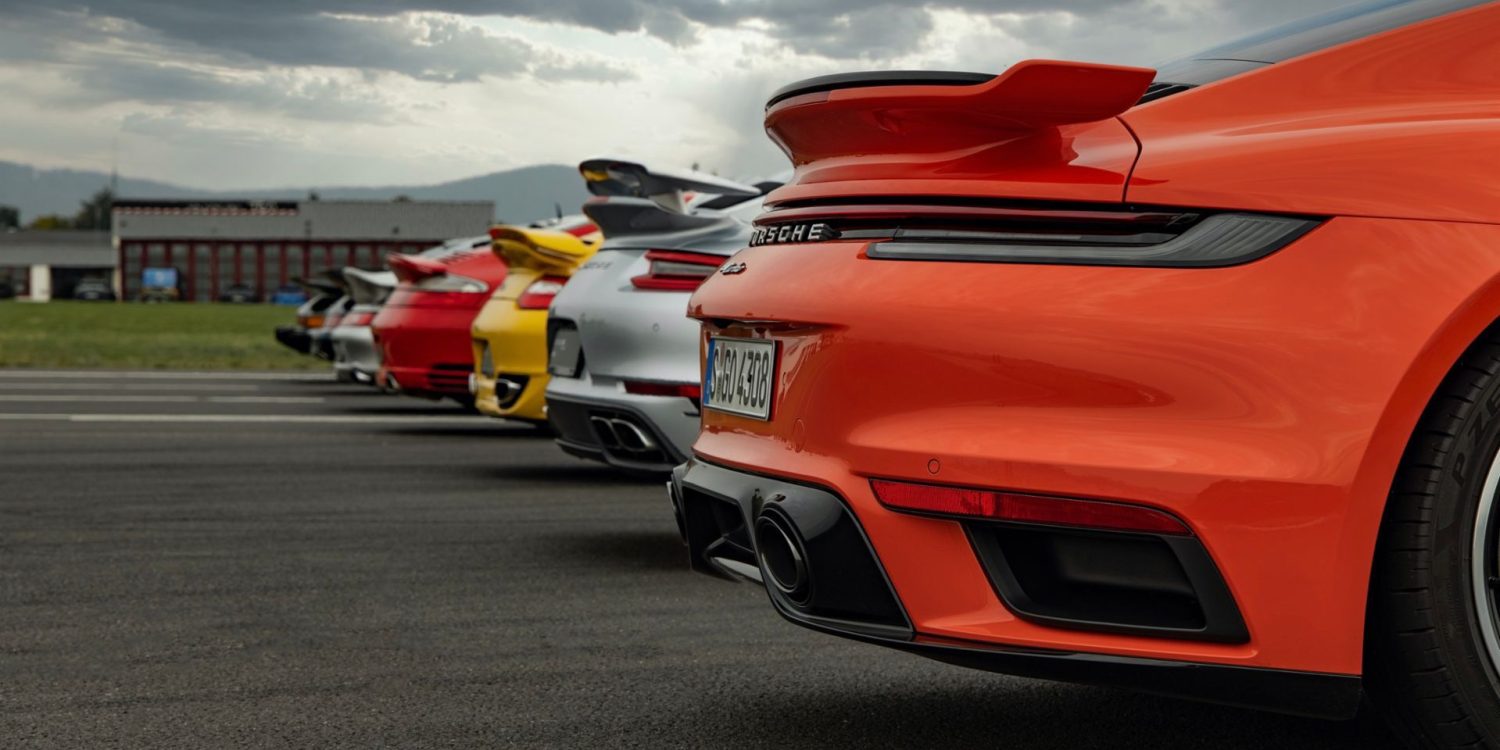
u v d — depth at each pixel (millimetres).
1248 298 1864
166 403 11055
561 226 7613
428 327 8289
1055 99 1982
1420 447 1859
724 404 2506
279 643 3258
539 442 8344
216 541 4738
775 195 2416
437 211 101938
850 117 2143
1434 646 1873
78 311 60688
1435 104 2090
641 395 4441
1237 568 1843
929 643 2016
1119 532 1877
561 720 2604
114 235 102000
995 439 1933
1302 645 1852
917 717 2607
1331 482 1814
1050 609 1944
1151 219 1925
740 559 2479
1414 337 1817
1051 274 1951
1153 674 1903
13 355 19641
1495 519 1872
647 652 3158
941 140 2076
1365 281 1846
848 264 2129
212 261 102438
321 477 6547
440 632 3373
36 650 3182
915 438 1991
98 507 5500
